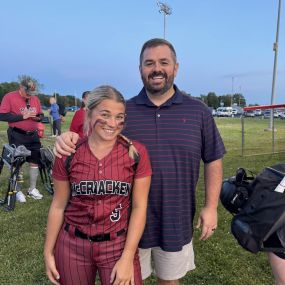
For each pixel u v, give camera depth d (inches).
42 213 231.6
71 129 224.8
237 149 527.2
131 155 86.7
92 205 85.8
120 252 88.0
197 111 102.9
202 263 161.8
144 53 100.3
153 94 101.0
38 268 158.6
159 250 105.9
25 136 257.8
